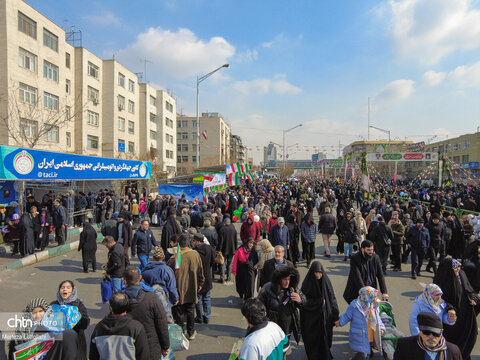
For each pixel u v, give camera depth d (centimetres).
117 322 295
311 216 925
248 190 2652
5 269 838
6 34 2295
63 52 2950
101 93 3800
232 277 852
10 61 2328
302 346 486
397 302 664
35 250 1035
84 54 3412
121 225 845
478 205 1798
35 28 2584
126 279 360
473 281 599
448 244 900
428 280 823
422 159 3183
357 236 984
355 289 484
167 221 851
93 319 570
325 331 405
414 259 830
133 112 4431
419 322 275
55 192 1605
